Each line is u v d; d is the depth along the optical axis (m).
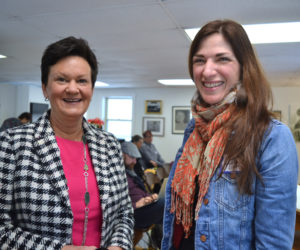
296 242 2.08
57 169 0.97
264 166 0.77
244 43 0.87
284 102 6.41
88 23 2.69
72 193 0.99
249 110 0.83
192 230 0.95
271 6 2.18
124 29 2.84
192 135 1.02
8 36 3.16
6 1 2.23
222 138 0.85
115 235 1.06
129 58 4.11
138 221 2.47
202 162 0.94
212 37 0.89
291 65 4.32
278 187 0.73
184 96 7.36
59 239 0.93
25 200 0.91
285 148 0.75
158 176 3.68
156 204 2.50
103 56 4.01
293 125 6.28
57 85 1.00
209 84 0.91
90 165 1.09
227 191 0.83
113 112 8.13
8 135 0.98
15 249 0.88
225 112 0.88
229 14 2.36
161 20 2.56
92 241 1.02
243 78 0.87
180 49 3.56
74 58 1.00
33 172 0.94
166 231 1.08
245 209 0.80
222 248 0.82
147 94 7.67
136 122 7.75
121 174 1.20
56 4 2.27
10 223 0.92
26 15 2.52
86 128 1.16
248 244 0.80
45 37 3.18
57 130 1.09
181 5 2.22
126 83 6.77
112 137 1.25
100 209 1.05
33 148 0.98
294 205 0.74
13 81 6.88
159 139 7.51
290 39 3.03
